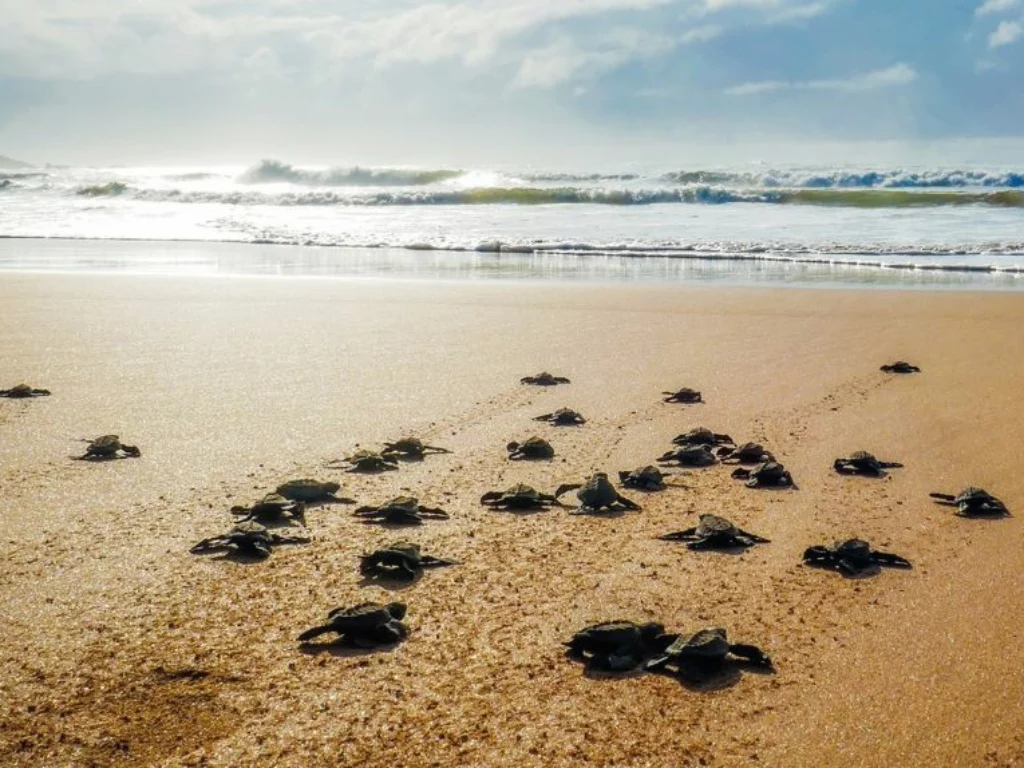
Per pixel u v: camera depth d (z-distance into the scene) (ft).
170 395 44.37
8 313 66.74
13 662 20.89
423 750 18.03
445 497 31.78
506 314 67.67
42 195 177.37
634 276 87.66
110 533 28.22
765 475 32.89
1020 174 162.71
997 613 23.50
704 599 24.36
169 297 74.33
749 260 97.81
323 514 30.09
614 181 182.60
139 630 22.38
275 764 17.56
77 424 39.73
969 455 36.22
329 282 82.84
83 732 18.40
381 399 44.01
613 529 29.17
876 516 30.25
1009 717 19.15
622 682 20.39
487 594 24.52
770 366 51.60
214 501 30.96
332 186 196.24
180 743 18.13
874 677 20.63
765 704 19.61
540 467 34.96
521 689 20.08
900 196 140.97
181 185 192.54
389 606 22.74
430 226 127.03
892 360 52.85
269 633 22.34
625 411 42.55
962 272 87.61
